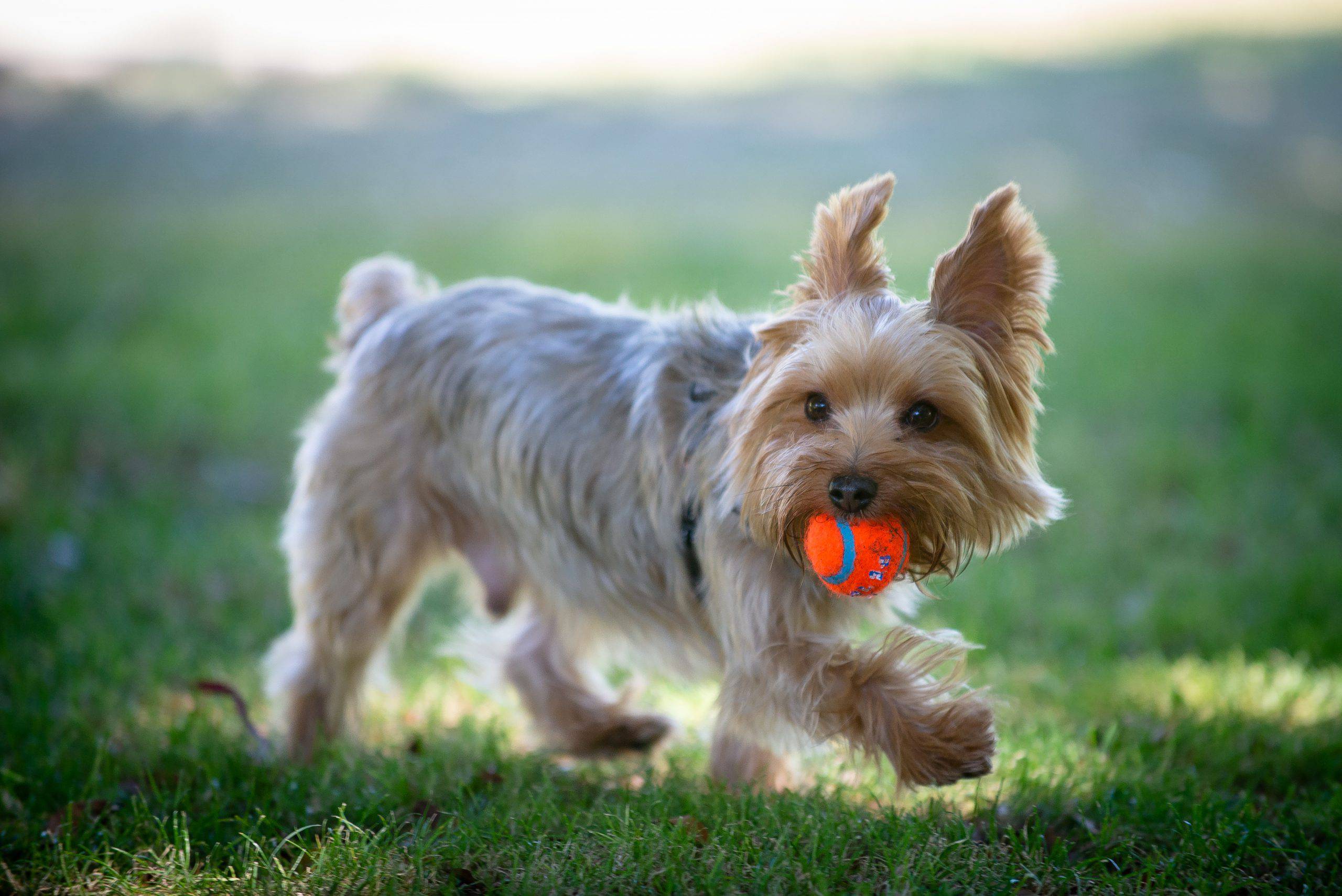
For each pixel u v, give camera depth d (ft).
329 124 71.20
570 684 15.30
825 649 11.35
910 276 39.93
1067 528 22.06
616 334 13.32
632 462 12.63
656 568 12.73
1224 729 14.28
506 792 12.73
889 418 10.46
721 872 10.49
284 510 23.21
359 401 14.12
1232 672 16.21
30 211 51.78
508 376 13.41
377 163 63.46
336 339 15.31
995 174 59.47
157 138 66.49
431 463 13.98
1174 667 16.67
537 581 13.94
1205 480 23.98
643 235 46.70
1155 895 10.47
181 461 25.09
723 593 11.82
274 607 19.21
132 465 24.62
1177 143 65.10
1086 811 12.26
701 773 13.83
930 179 58.54
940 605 18.88
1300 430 26.61
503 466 13.44
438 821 12.16
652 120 72.23
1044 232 49.83
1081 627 18.04
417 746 14.44
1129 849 11.28
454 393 13.76
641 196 56.49
